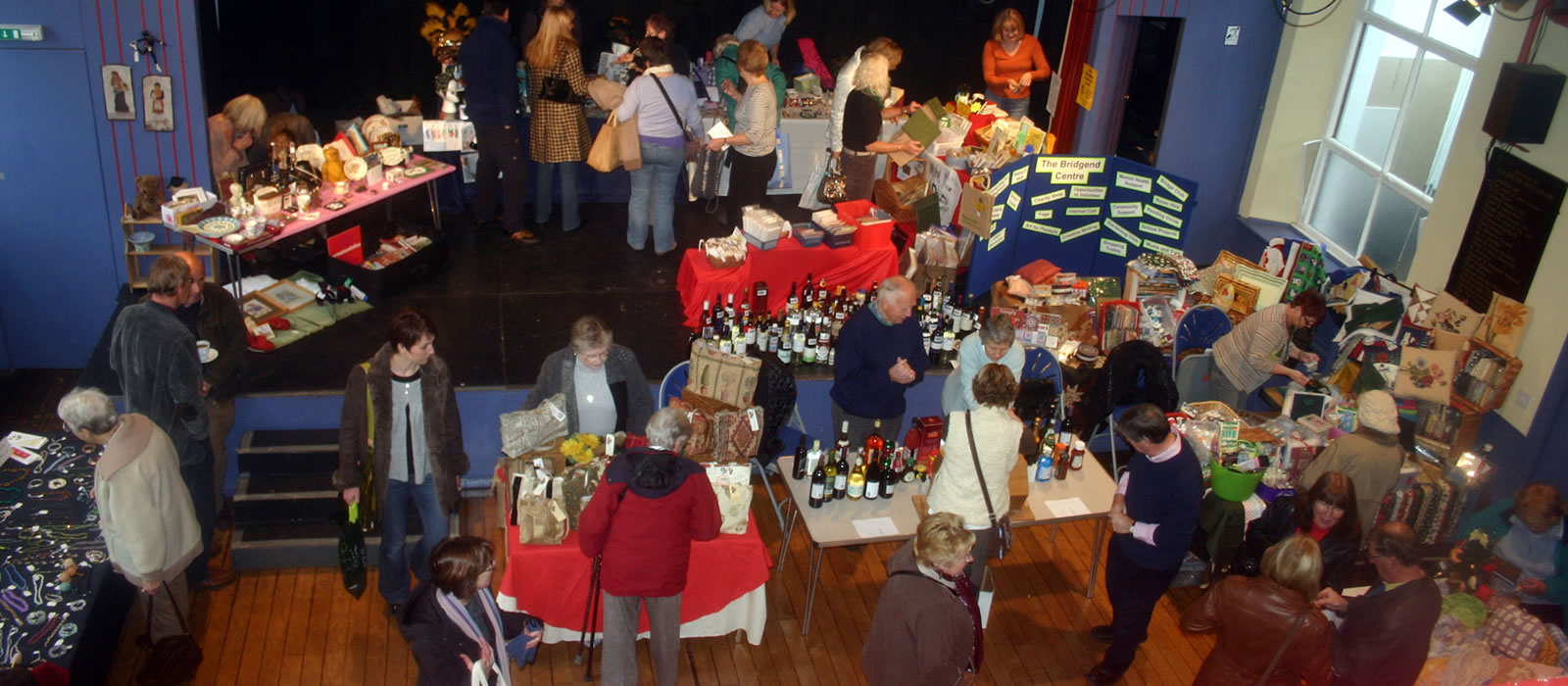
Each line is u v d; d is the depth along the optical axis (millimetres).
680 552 4422
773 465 6270
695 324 7203
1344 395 6664
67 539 4988
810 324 6883
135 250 6828
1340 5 8438
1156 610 5891
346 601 5582
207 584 5535
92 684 4738
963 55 12117
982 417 4699
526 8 10773
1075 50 9445
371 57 10367
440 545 3932
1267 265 7707
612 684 4660
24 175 6703
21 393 7016
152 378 4832
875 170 8992
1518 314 6207
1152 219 7988
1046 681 5336
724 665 5293
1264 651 4020
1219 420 5961
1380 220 8180
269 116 8133
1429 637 4129
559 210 9086
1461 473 6109
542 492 4738
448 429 4922
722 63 8992
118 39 6480
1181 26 8820
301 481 6004
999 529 4852
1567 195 5867
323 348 6578
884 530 5152
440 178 8688
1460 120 6922
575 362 5094
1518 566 5180
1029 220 7816
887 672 4023
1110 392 6441
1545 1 6094
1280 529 5445
